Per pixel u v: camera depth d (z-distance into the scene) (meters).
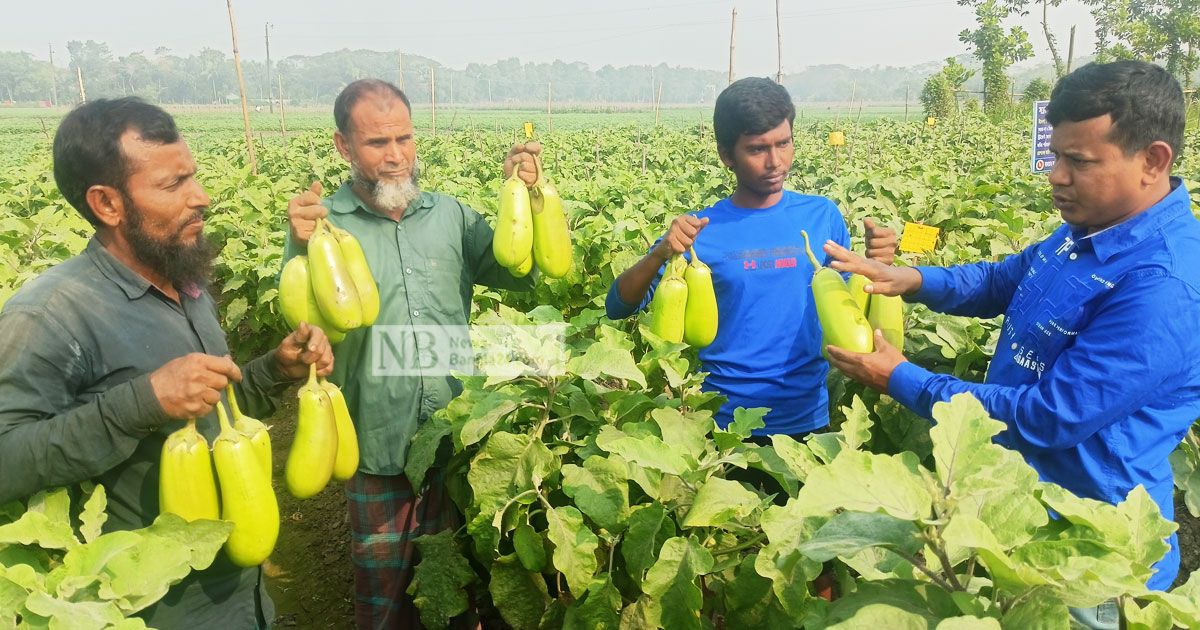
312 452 2.11
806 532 1.83
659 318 2.70
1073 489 2.23
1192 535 4.66
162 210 2.02
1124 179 2.06
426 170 16.97
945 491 1.56
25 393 1.88
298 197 2.28
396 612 3.24
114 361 2.03
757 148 3.03
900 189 9.30
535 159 2.57
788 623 2.08
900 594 1.51
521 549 2.53
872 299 2.77
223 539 1.84
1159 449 2.16
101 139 1.93
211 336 2.34
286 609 4.35
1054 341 2.25
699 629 2.12
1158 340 2.00
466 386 2.88
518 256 2.54
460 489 3.06
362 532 3.20
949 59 43.50
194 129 54.28
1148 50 39.12
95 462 1.85
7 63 171.12
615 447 2.17
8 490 1.85
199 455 1.90
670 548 2.12
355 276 2.32
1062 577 1.34
